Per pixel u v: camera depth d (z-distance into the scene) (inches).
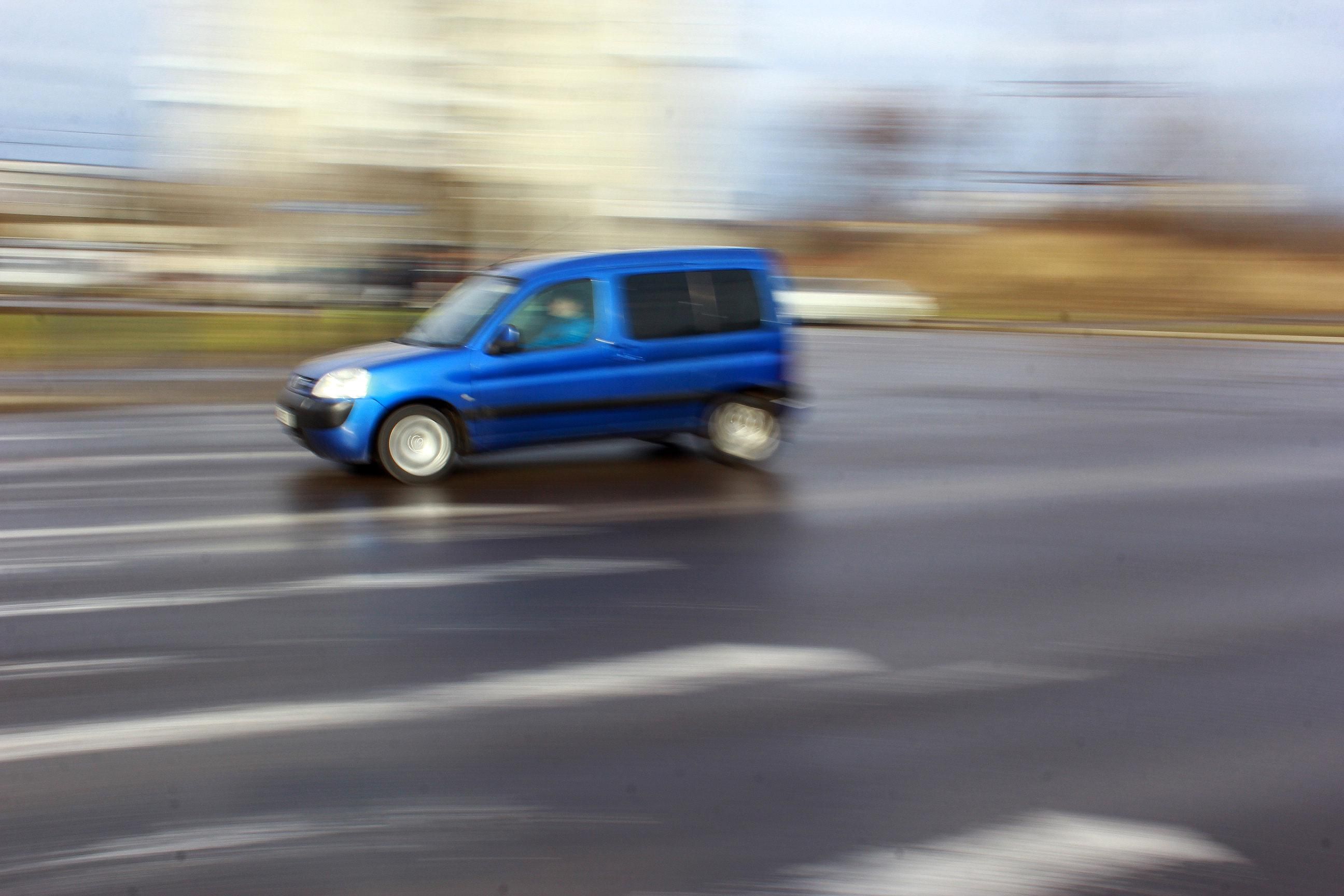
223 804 148.3
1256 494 366.3
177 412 513.7
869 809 150.3
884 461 408.5
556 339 364.8
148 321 761.6
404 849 137.9
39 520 303.4
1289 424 528.4
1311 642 222.4
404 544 279.7
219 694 184.9
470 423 354.3
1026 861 138.6
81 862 134.2
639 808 149.0
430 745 166.7
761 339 390.3
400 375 347.3
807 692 190.2
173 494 335.9
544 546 279.7
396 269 864.9
